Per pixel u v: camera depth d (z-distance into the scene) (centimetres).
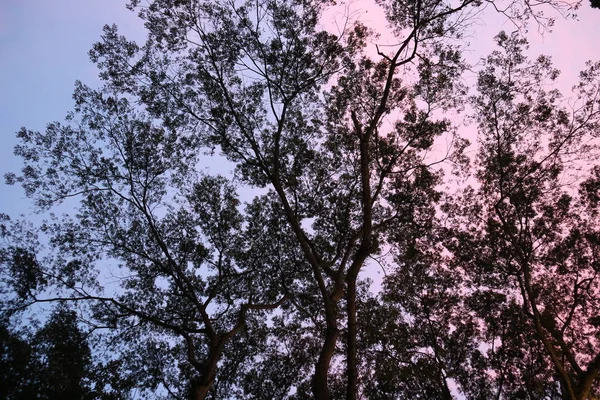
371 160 1906
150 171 1894
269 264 2023
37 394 1412
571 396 1437
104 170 1844
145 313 1891
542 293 1931
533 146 1788
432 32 1756
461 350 2047
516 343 1948
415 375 1800
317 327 1986
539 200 1822
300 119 1909
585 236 1805
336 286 1572
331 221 1931
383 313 1866
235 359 2061
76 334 1686
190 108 1852
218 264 1953
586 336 1933
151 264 1936
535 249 1806
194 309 1889
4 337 1455
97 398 1571
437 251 1992
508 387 2000
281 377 2081
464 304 2066
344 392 1950
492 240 1875
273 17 1791
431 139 1833
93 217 1872
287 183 1828
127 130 1862
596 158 1725
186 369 1956
